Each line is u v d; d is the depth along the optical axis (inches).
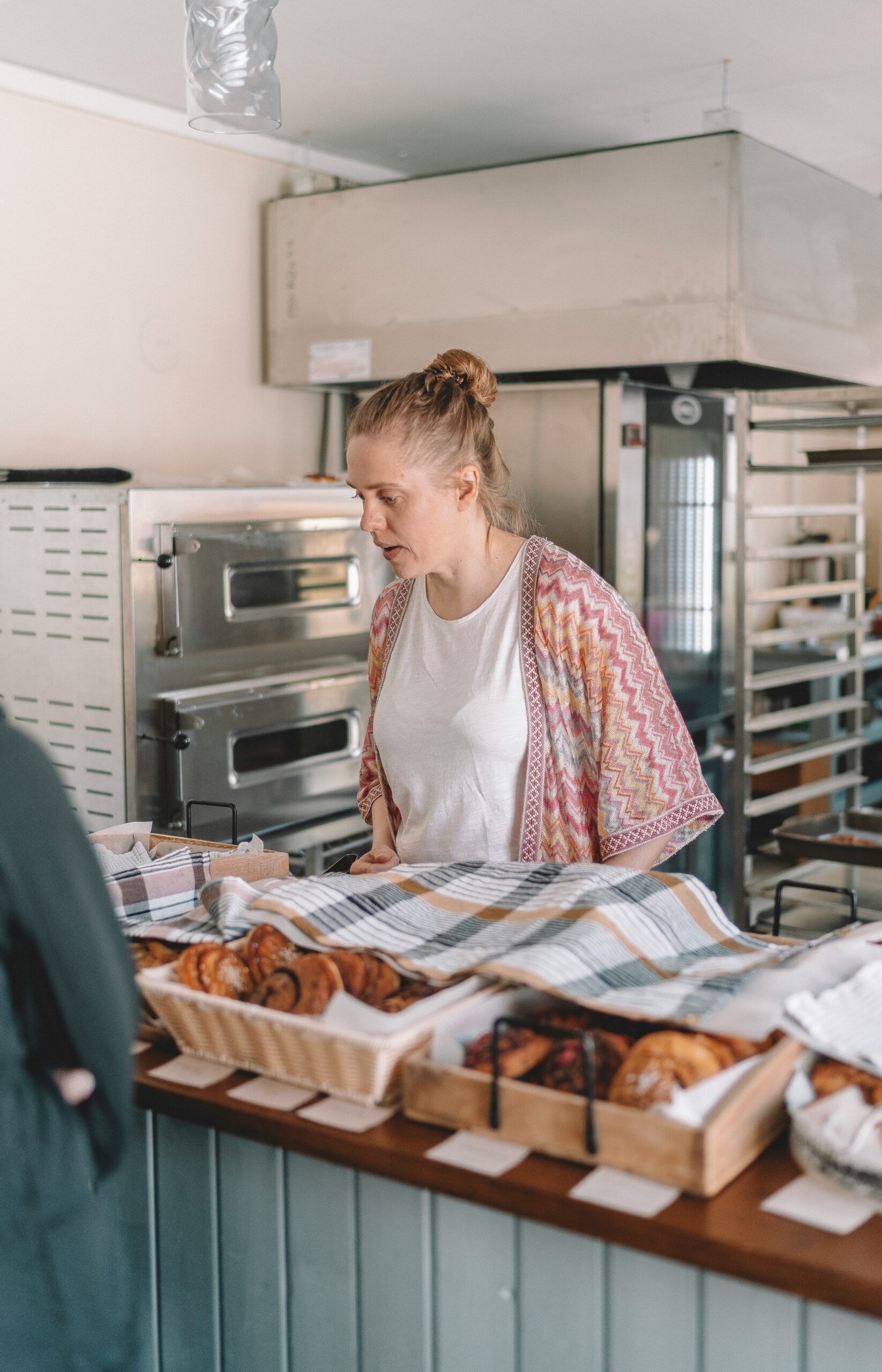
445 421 62.0
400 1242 43.5
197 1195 48.8
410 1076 42.7
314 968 46.0
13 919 38.4
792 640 129.9
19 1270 39.5
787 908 118.7
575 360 127.3
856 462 112.2
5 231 117.1
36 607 104.2
